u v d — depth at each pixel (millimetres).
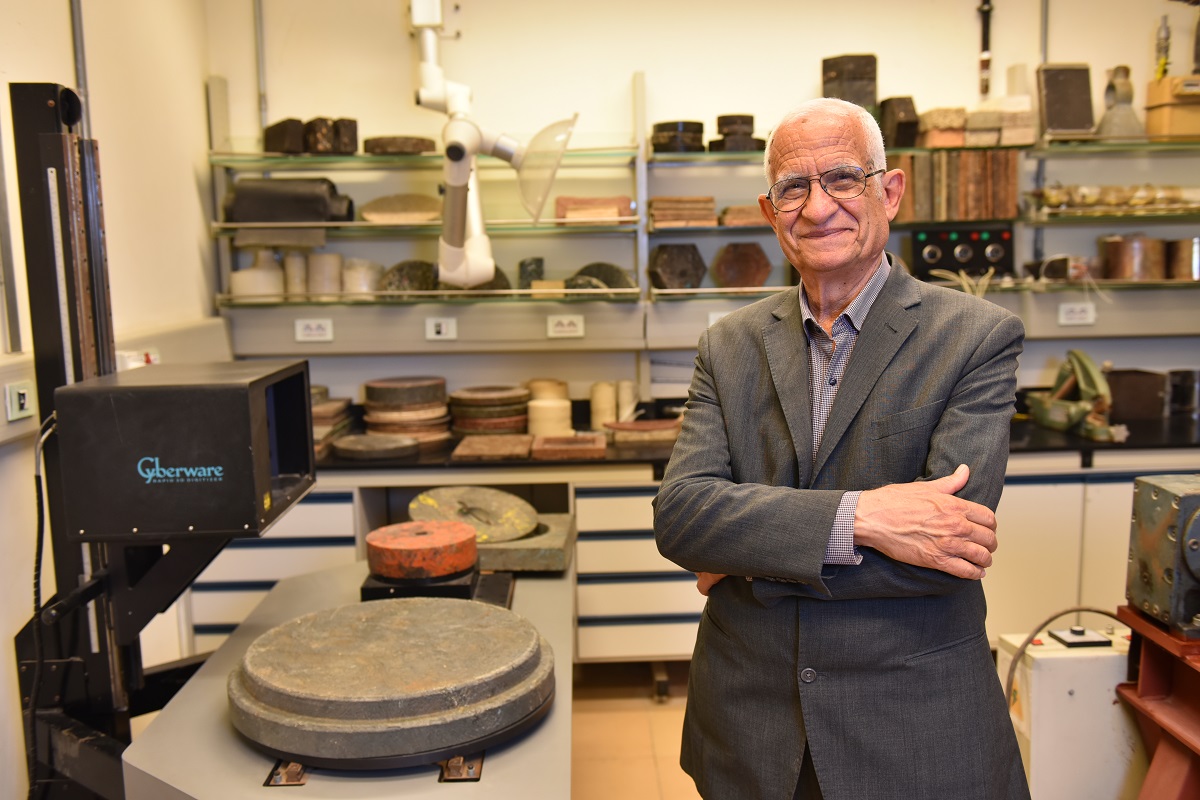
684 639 3119
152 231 2955
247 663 1382
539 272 3451
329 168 3494
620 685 3318
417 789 1237
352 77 3512
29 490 2195
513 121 3553
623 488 3062
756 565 1254
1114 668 1819
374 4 3492
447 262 2930
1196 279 3336
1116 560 3133
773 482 1392
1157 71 3424
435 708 1281
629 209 3324
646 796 2609
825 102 1335
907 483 1245
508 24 3520
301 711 1277
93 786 1592
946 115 3264
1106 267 3441
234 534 1500
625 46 3531
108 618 1717
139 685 1809
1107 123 3361
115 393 1473
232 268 3508
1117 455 3098
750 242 3523
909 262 3482
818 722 1284
